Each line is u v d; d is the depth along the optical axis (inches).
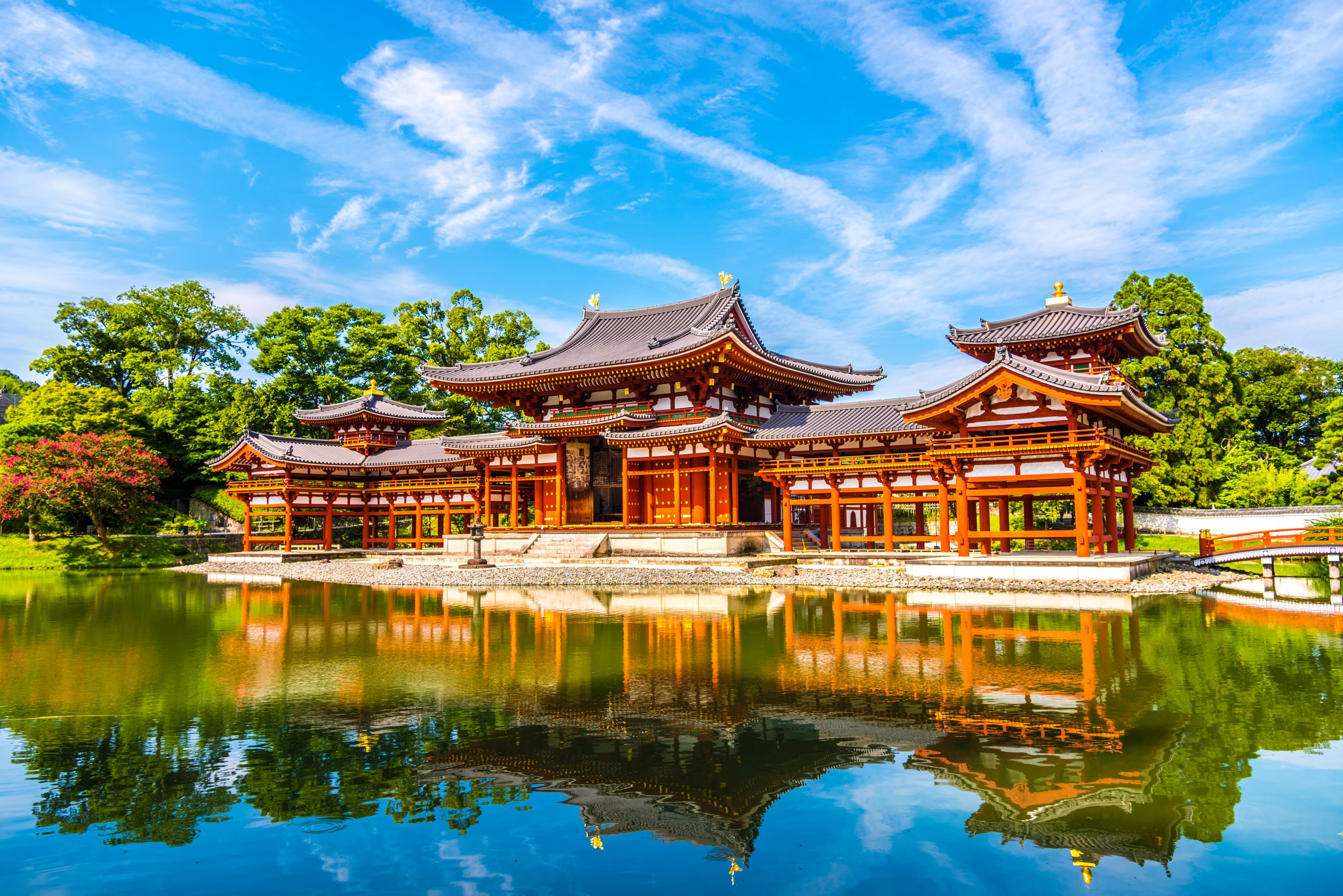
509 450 2222.0
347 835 381.7
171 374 3257.9
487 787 438.9
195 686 669.9
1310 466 2524.6
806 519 2190.0
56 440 2244.1
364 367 3225.9
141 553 2317.9
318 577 1785.2
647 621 1003.3
